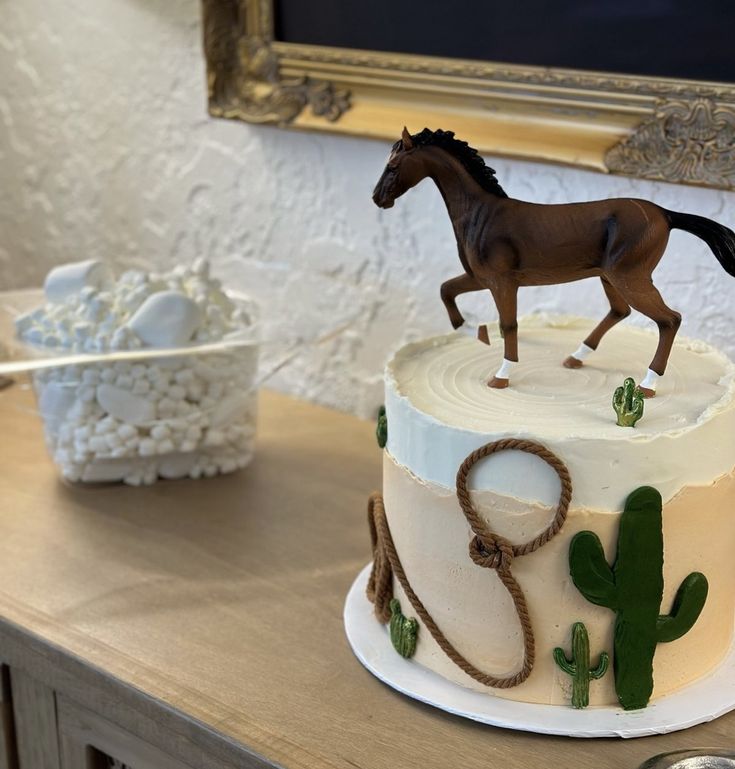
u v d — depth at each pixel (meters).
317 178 1.21
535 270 0.72
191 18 1.26
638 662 0.71
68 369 1.03
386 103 1.10
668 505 0.69
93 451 1.06
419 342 0.84
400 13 1.07
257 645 0.83
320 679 0.79
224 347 1.04
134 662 0.81
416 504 0.73
